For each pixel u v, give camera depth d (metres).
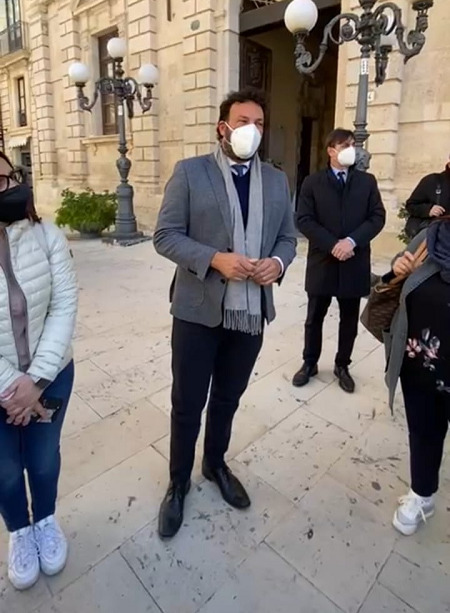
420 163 5.63
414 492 1.66
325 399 2.59
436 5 5.15
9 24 12.31
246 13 7.43
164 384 2.74
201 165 1.47
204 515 1.73
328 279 2.52
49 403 1.35
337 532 1.67
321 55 3.80
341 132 2.41
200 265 1.42
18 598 1.40
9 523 1.45
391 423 2.36
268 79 8.84
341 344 2.69
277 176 1.58
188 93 8.02
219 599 1.41
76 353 3.17
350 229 2.43
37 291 1.25
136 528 1.67
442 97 5.32
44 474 1.45
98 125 10.49
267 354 3.18
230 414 1.78
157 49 8.48
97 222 8.20
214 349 1.62
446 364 1.39
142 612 1.37
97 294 4.62
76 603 1.39
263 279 1.45
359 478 1.95
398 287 1.50
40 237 1.27
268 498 1.83
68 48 10.45
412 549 1.60
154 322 3.81
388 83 5.56
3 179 1.16
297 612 1.38
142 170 9.21
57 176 12.07
